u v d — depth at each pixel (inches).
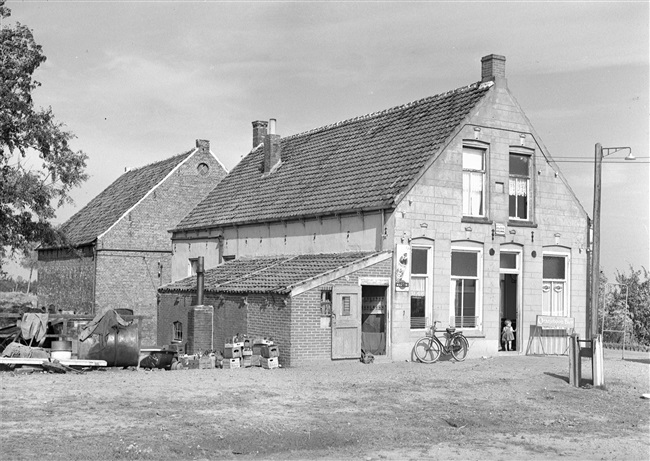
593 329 768.3
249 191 1269.7
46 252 1722.4
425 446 492.7
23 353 756.0
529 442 514.9
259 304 903.7
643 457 484.4
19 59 1144.2
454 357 931.3
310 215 1016.9
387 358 893.8
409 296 912.9
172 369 824.9
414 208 917.2
